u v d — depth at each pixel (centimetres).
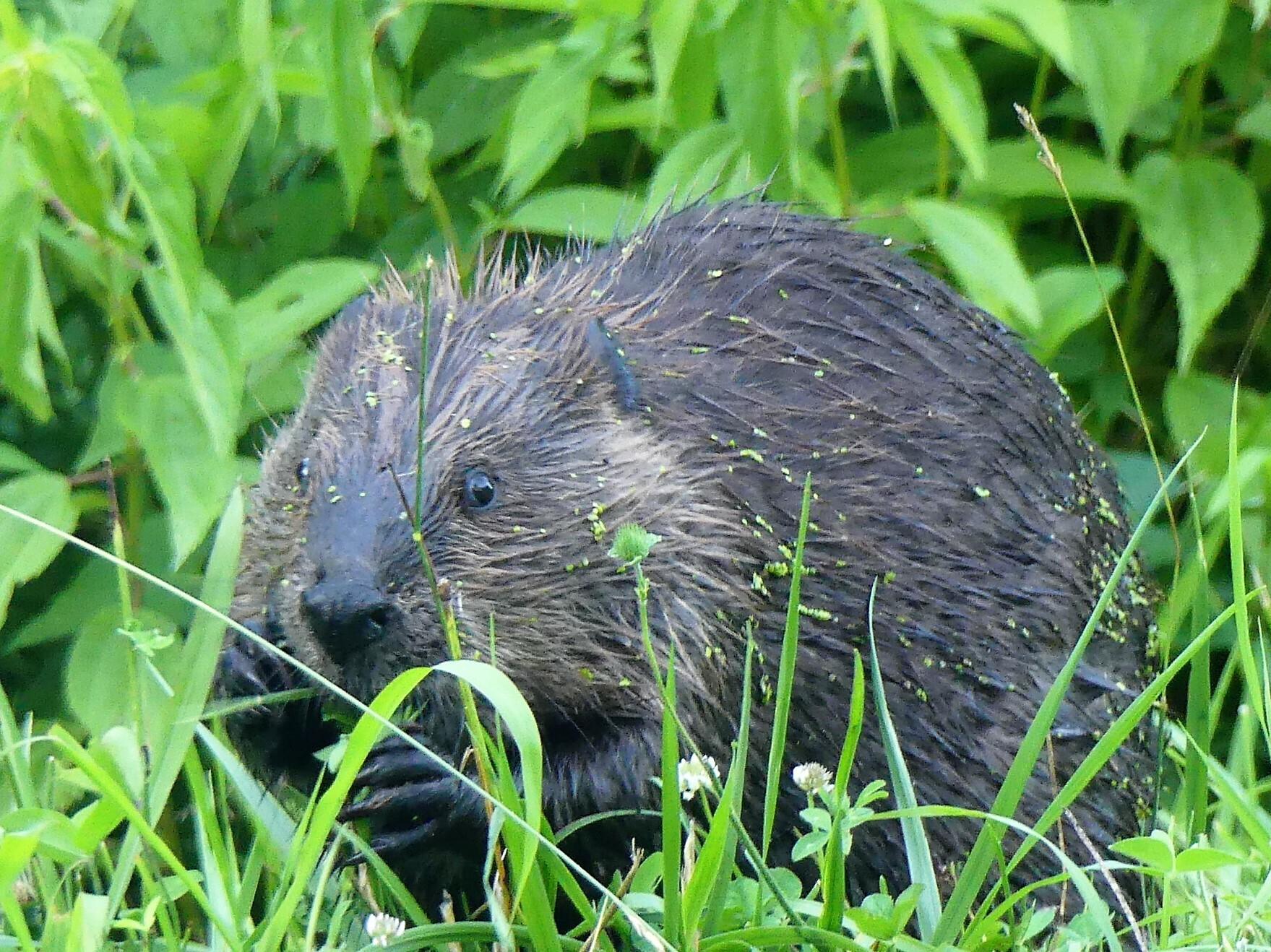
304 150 848
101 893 543
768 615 551
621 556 444
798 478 562
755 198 686
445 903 524
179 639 699
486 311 559
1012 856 562
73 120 637
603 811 531
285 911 427
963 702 572
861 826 561
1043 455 616
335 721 541
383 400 529
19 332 655
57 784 657
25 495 696
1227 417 835
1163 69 814
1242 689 818
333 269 731
